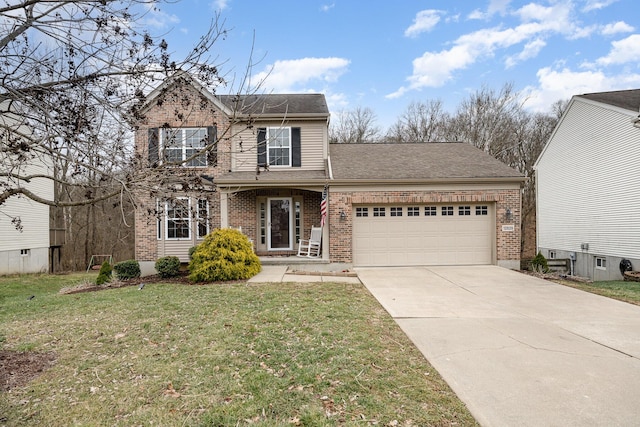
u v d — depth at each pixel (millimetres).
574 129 16141
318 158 13633
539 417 3137
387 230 12328
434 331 5469
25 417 3217
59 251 20078
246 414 3234
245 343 4902
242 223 13461
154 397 3545
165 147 4113
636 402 3377
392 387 3695
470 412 3232
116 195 3994
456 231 12352
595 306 7090
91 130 3375
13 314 6840
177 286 9133
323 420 3109
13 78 3281
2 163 3318
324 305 6898
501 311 6672
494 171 12438
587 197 15305
